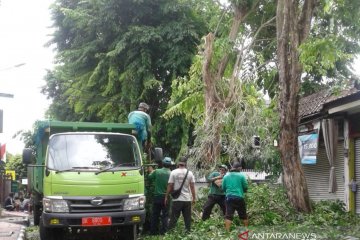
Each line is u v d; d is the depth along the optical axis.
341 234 9.89
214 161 14.41
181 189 11.31
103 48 22.58
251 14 16.80
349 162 14.41
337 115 14.66
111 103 21.62
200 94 15.62
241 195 11.31
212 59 15.04
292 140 12.38
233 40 15.67
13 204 32.56
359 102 12.75
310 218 11.61
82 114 23.39
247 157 15.68
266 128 15.22
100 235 11.14
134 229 10.50
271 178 16.41
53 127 11.04
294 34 12.24
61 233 10.63
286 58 12.35
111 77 21.33
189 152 15.12
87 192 9.70
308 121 15.83
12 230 14.31
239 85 15.19
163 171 12.41
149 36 20.50
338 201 13.50
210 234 10.70
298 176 12.39
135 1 21.05
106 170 10.07
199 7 20.42
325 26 14.53
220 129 14.59
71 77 23.91
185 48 20.94
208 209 12.79
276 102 15.98
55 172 9.90
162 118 21.17
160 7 21.30
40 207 12.64
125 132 11.50
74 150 10.39
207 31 21.27
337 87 13.30
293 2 12.28
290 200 12.45
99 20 21.72
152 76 20.80
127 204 9.88
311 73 20.30
